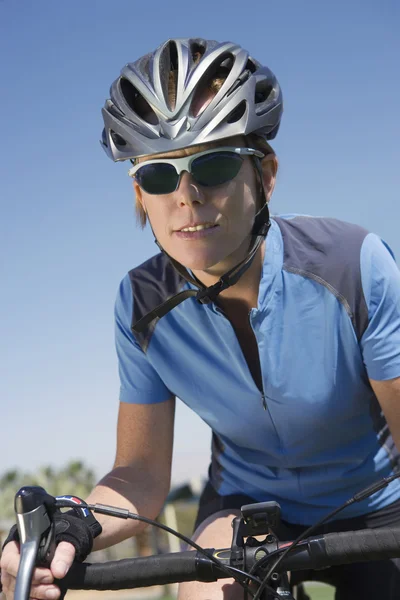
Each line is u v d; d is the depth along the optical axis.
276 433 2.07
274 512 1.57
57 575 1.48
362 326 1.89
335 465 2.12
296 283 1.94
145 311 2.12
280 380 1.97
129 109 1.83
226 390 2.06
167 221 1.79
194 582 1.85
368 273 1.90
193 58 1.93
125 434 2.25
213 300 1.96
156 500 2.14
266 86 1.95
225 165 1.73
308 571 2.23
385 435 2.16
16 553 1.50
